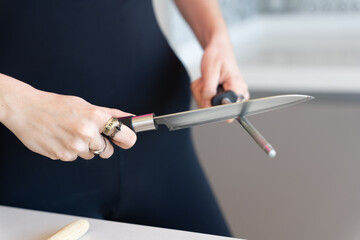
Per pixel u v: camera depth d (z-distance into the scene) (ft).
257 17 9.64
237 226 5.57
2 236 1.97
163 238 1.91
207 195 3.19
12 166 2.64
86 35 2.60
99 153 1.99
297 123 7.13
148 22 2.83
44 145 1.98
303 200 5.87
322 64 6.95
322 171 6.26
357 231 5.28
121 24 2.69
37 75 2.56
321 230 5.36
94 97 2.68
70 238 1.87
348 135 6.73
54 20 2.53
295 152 6.64
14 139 2.60
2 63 2.52
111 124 1.89
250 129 1.99
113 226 2.02
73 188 2.73
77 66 2.61
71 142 1.91
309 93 6.92
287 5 9.40
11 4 2.46
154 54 2.86
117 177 2.77
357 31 8.90
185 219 3.08
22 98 1.92
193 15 3.09
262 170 6.47
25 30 2.50
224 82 2.67
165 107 2.96
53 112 1.90
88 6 2.58
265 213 5.74
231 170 6.53
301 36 8.94
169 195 3.01
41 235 1.96
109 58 2.68
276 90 6.92
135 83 2.79
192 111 1.98
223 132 7.32
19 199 2.70
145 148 2.84
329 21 9.21
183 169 3.08
